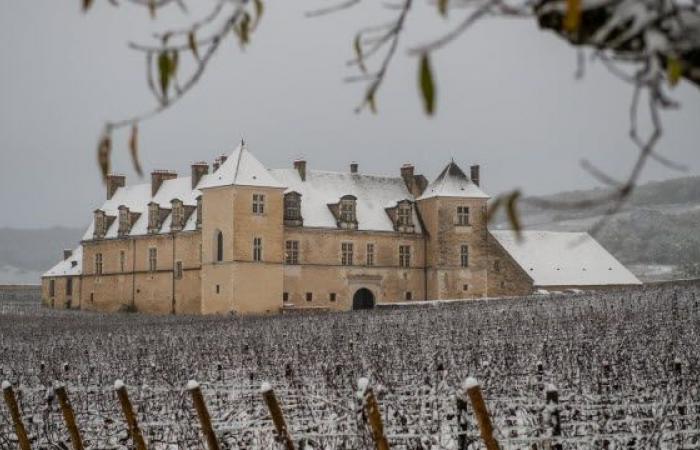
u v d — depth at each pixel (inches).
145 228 4916.3
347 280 4586.6
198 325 3080.7
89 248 5251.0
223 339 2324.1
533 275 4916.3
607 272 5093.5
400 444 754.2
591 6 214.4
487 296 4808.1
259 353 1754.4
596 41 217.9
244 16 226.1
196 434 839.1
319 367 1482.5
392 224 4761.3
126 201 5280.5
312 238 4534.9
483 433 505.4
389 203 4854.8
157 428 925.2
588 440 658.8
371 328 2571.4
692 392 941.2
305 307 4387.3
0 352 2174.0
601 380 1050.7
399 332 2276.1
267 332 2566.4
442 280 4724.4
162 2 219.3
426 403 922.1
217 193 4367.6
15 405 744.3
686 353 1379.2
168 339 2343.8
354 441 718.5
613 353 1412.4
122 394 669.3
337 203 4645.7
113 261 5078.7
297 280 4471.0
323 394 1058.1
